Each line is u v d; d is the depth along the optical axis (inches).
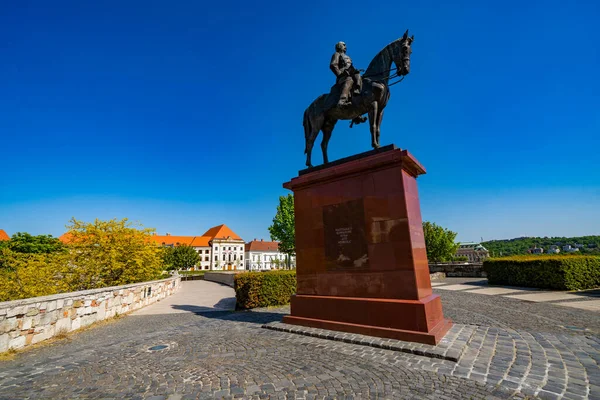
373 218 250.8
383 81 275.9
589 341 211.5
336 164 285.9
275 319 343.3
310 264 285.7
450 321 251.8
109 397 149.3
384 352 197.0
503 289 585.3
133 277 597.9
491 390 139.4
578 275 542.0
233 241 4099.4
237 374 170.9
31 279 460.8
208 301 631.2
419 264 236.2
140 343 250.2
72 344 280.1
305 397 139.8
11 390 163.0
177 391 152.0
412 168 262.5
